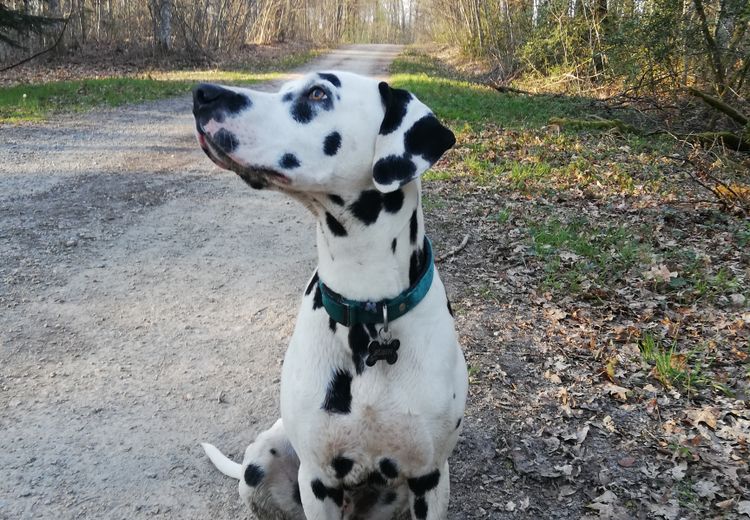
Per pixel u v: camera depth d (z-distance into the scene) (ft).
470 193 8.00
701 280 5.42
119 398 3.92
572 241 6.25
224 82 18.93
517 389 4.06
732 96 11.89
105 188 7.84
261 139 2.17
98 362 4.28
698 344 4.55
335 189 2.23
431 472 2.47
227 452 3.51
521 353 4.46
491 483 3.32
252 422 3.78
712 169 9.01
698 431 3.66
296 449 2.46
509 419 3.78
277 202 7.68
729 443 3.57
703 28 11.82
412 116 2.20
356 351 2.31
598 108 14.12
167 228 6.68
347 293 2.29
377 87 2.26
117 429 3.65
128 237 6.38
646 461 3.45
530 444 3.58
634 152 10.09
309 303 2.46
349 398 2.31
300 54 35.17
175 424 3.72
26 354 4.31
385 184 2.16
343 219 2.25
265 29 39.37
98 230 6.48
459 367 2.48
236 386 4.11
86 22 26.50
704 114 12.22
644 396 3.98
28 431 3.58
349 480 2.46
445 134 2.22
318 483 2.44
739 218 7.03
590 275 5.57
